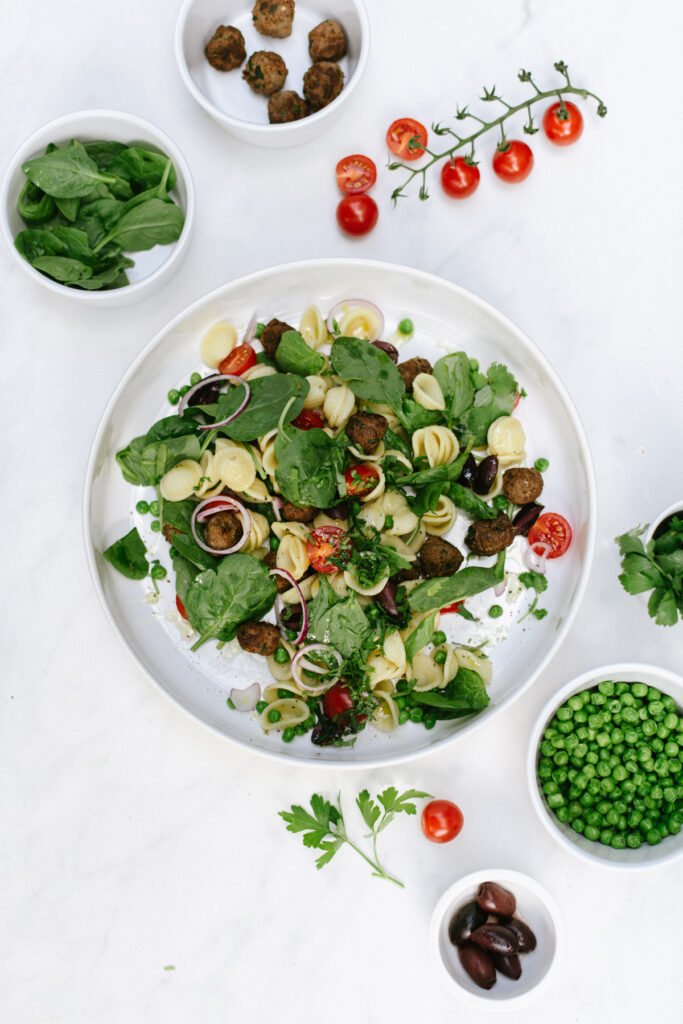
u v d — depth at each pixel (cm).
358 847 101
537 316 104
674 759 97
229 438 99
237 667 99
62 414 103
